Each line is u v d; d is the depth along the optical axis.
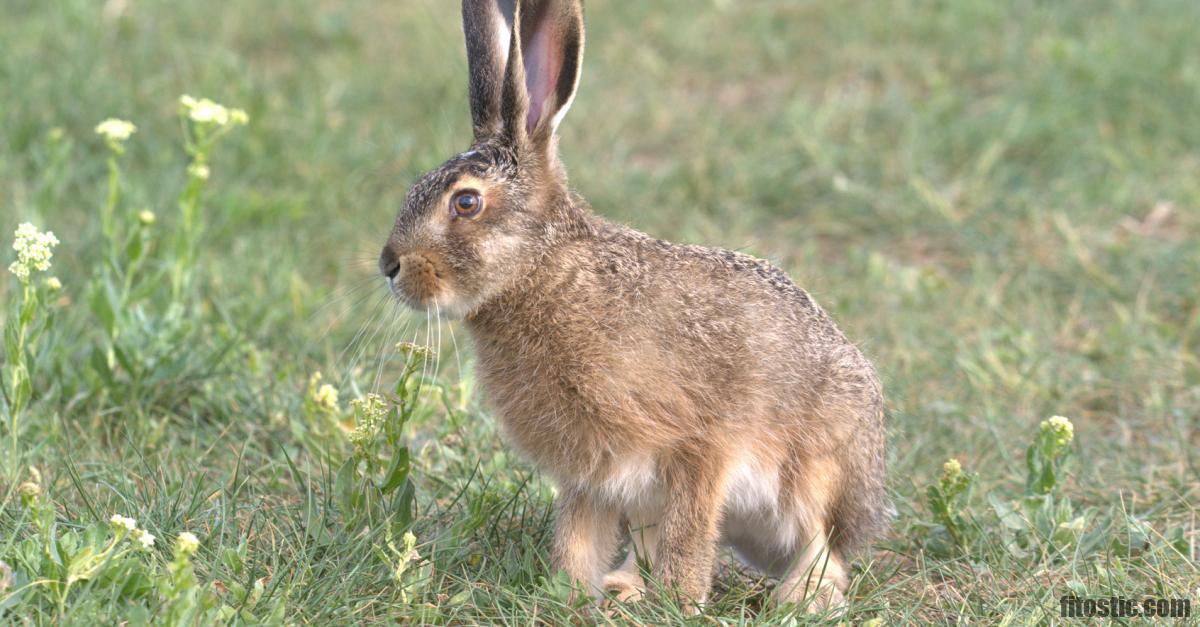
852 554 12.19
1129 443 14.52
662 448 11.12
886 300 18.00
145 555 10.42
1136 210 20.56
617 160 22.17
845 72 26.27
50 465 12.57
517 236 11.22
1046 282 18.42
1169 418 14.84
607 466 11.27
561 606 10.60
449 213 11.20
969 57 25.91
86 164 20.67
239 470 12.85
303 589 10.37
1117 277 18.38
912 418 14.71
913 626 10.57
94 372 14.19
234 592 10.01
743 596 11.45
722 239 19.91
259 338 15.99
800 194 21.52
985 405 15.08
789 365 11.44
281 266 17.88
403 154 21.80
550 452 11.41
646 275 11.26
